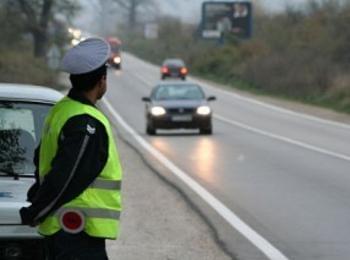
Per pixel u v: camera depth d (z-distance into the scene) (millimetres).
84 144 8523
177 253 17016
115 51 164875
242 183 28016
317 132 53188
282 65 107750
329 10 127250
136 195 24906
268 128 56781
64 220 8586
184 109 50406
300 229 19766
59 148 8609
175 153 38938
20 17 131125
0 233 10680
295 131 54000
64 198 8500
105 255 8836
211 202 23766
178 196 24719
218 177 29641
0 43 116312
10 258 10766
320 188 26812
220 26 164000
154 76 143625
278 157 36969
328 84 89125
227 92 107875
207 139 47531
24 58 99375
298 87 95938
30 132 12602
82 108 8719
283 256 16859
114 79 131375
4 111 12703
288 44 124750
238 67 131750
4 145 12430
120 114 71812
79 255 8609
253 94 105062
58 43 134625
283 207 22953
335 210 22453
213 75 141625
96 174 8586
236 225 20203
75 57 8836
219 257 16703
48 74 97312
